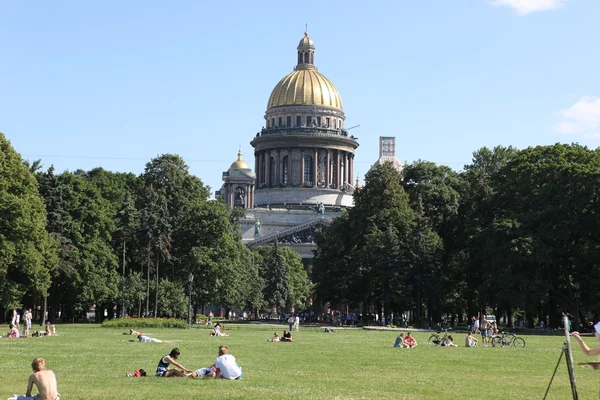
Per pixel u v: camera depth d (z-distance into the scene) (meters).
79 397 29.44
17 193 98.25
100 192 129.50
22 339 70.75
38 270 97.25
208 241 130.88
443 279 128.62
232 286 133.50
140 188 133.12
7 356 48.75
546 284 107.44
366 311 142.00
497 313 134.88
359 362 47.53
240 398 29.38
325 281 151.38
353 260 135.88
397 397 30.28
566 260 109.94
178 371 37.19
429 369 43.12
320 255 160.25
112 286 120.31
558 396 31.25
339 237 151.88
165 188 133.12
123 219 121.88
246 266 171.12
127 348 58.59
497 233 111.12
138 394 30.39
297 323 109.62
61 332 86.00
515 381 37.03
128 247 129.88
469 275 130.25
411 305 140.75
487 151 171.62
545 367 45.41
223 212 132.00
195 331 96.00
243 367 43.31
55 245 105.25
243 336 84.88
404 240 132.75
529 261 106.88
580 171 108.75
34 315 140.25
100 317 137.12
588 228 107.94
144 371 37.69
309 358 50.66
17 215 95.00
